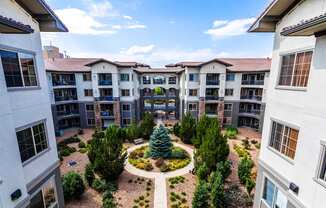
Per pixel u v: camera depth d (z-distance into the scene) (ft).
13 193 22.20
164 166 61.36
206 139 59.98
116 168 52.65
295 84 26.91
